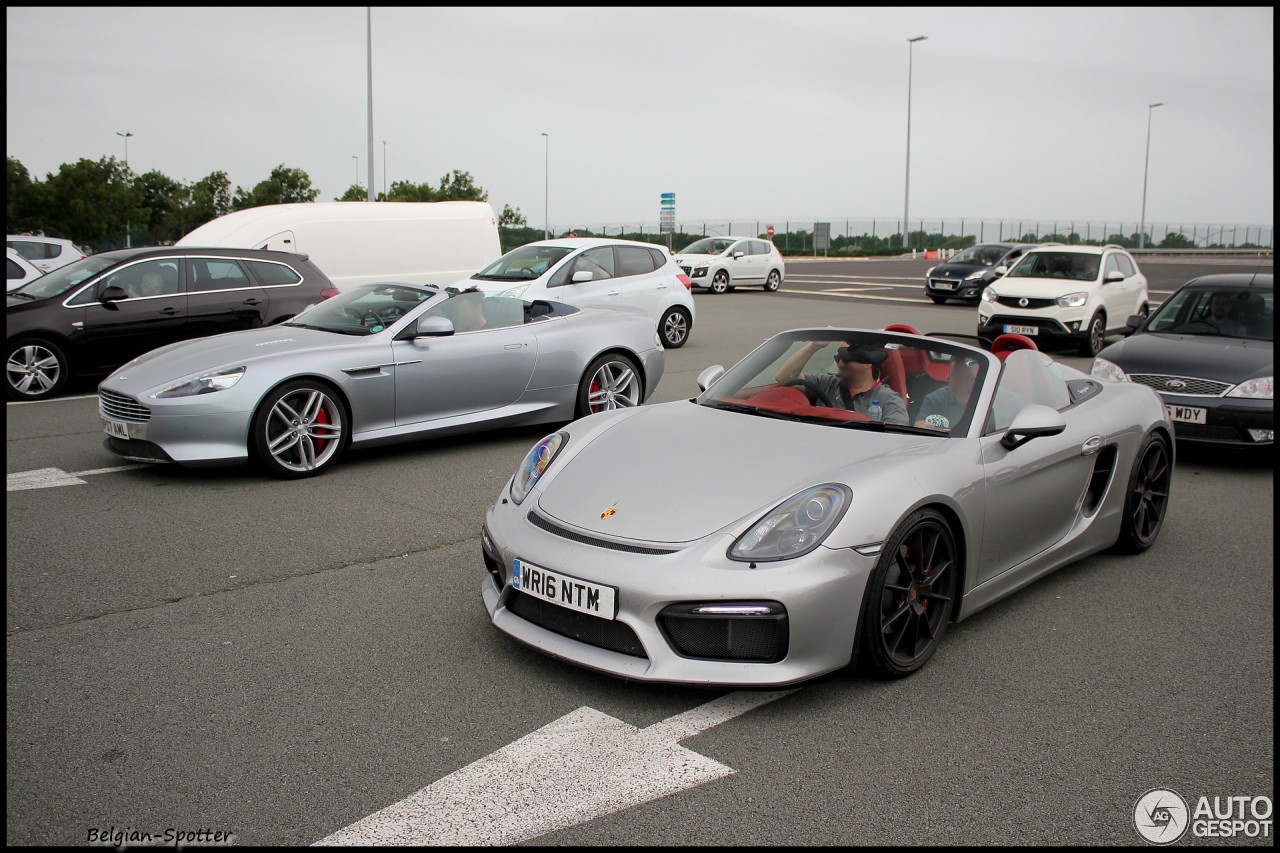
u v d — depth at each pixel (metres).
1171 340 7.51
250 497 5.62
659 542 3.12
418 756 2.80
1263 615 4.06
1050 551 4.18
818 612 3.03
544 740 2.90
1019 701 3.22
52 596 4.05
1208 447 6.80
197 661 3.44
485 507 5.50
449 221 13.80
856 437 3.73
